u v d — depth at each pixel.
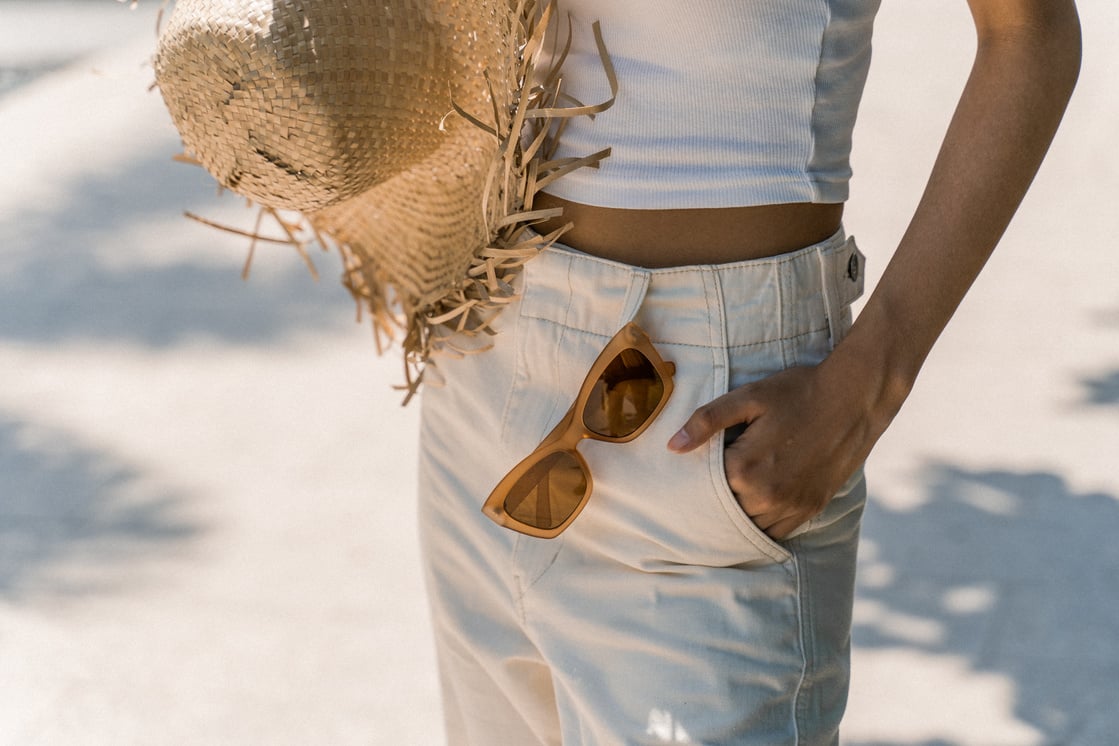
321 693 2.70
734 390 1.30
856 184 5.67
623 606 1.38
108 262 5.11
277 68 1.25
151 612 2.98
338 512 3.36
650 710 1.35
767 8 1.25
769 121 1.28
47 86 7.72
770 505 1.29
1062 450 3.52
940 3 9.80
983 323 4.29
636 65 1.29
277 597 3.02
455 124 1.39
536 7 1.33
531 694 1.56
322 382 4.07
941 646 2.80
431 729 2.58
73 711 2.67
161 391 4.05
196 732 2.60
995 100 1.26
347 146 1.30
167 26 1.31
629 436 1.33
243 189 1.36
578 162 1.32
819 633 1.38
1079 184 5.63
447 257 1.44
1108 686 2.67
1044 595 2.95
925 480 3.41
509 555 1.45
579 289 1.36
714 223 1.31
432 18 1.32
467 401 1.49
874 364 1.27
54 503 3.46
